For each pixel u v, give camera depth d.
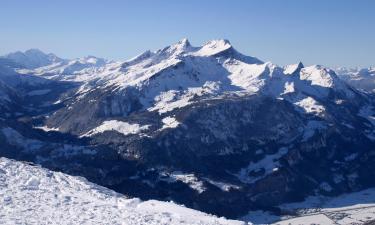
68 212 43.75
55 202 47.38
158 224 41.28
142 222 41.56
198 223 42.75
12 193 49.91
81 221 40.56
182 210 48.31
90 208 45.97
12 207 44.34
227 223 43.94
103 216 42.91
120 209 46.69
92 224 39.84
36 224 38.81
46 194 50.78
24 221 39.41
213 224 42.88
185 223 42.31
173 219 43.56
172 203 51.75
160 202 51.72
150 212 45.91
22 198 48.09
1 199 46.94
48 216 41.69
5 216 40.84
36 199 48.12
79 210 44.78
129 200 50.84
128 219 42.25
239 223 44.41
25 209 43.72
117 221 41.38
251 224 45.62
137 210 46.72
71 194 52.19
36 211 43.34
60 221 40.12
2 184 53.28
